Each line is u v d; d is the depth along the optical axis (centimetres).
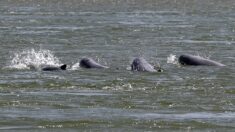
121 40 12350
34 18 18362
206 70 8362
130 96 6450
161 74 7931
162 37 13000
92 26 15538
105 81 7362
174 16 19625
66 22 16862
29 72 8038
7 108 5847
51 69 8244
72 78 7556
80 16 19338
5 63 8925
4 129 5106
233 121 5400
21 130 5084
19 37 12650
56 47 11019
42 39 12331
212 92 6700
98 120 5409
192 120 5431
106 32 13962
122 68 8494
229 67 8706
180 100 6269
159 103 6122
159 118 5503
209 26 15725
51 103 6072
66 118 5469
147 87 6981
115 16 19350
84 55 9981
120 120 5412
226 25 16075
